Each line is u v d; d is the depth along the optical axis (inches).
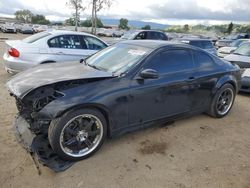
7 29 1605.6
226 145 157.5
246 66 296.5
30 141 126.3
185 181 120.6
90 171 123.3
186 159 138.5
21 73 148.1
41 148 125.6
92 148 133.5
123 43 177.8
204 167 132.3
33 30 1752.0
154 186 116.0
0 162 125.8
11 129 158.6
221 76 189.6
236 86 203.8
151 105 150.4
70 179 117.3
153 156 139.1
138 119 147.7
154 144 151.6
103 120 133.2
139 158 136.3
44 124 124.4
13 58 257.3
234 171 131.0
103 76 134.0
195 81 170.9
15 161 127.4
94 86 129.2
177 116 170.1
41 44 267.0
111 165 128.8
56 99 119.3
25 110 136.9
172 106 162.7
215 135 170.1
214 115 196.4
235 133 175.5
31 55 260.1
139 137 158.6
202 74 176.1
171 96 159.0
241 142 163.0
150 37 523.2
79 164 128.0
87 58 180.2
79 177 118.9
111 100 131.3
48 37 272.5
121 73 141.0
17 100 137.0
